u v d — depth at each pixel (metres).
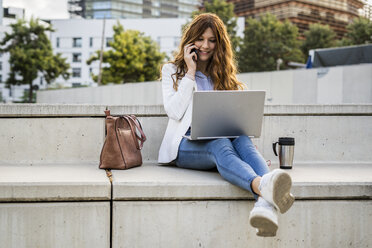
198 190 2.30
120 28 35.78
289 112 3.45
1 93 54.16
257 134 2.70
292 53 43.69
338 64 13.32
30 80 44.12
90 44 57.09
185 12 93.56
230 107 2.51
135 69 35.41
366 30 41.50
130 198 2.27
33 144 3.20
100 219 2.26
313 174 2.70
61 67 45.34
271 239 2.38
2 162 3.17
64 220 2.24
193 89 2.81
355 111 3.50
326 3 105.38
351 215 2.43
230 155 2.29
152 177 2.44
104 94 24.67
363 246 2.44
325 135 3.51
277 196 1.90
